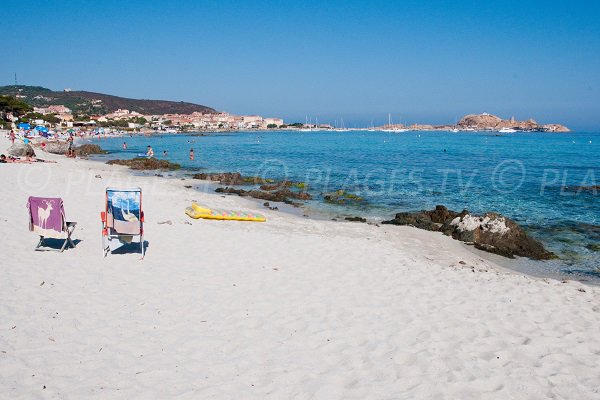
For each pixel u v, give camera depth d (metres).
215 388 5.61
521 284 10.20
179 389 5.57
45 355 6.19
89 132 111.81
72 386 5.53
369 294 9.01
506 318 7.98
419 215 19.06
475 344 6.92
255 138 133.62
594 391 5.76
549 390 5.75
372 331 7.30
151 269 10.05
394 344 6.86
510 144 104.62
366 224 17.66
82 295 8.36
